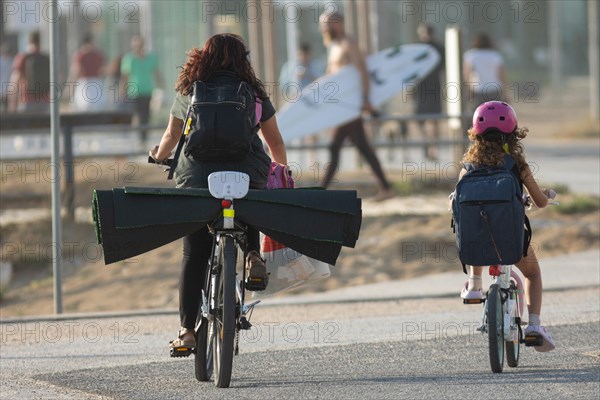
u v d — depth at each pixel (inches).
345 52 1831.9
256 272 795.4
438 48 2373.3
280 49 4291.3
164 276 1478.8
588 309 1139.9
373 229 1620.3
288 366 912.3
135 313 1196.5
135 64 2839.6
